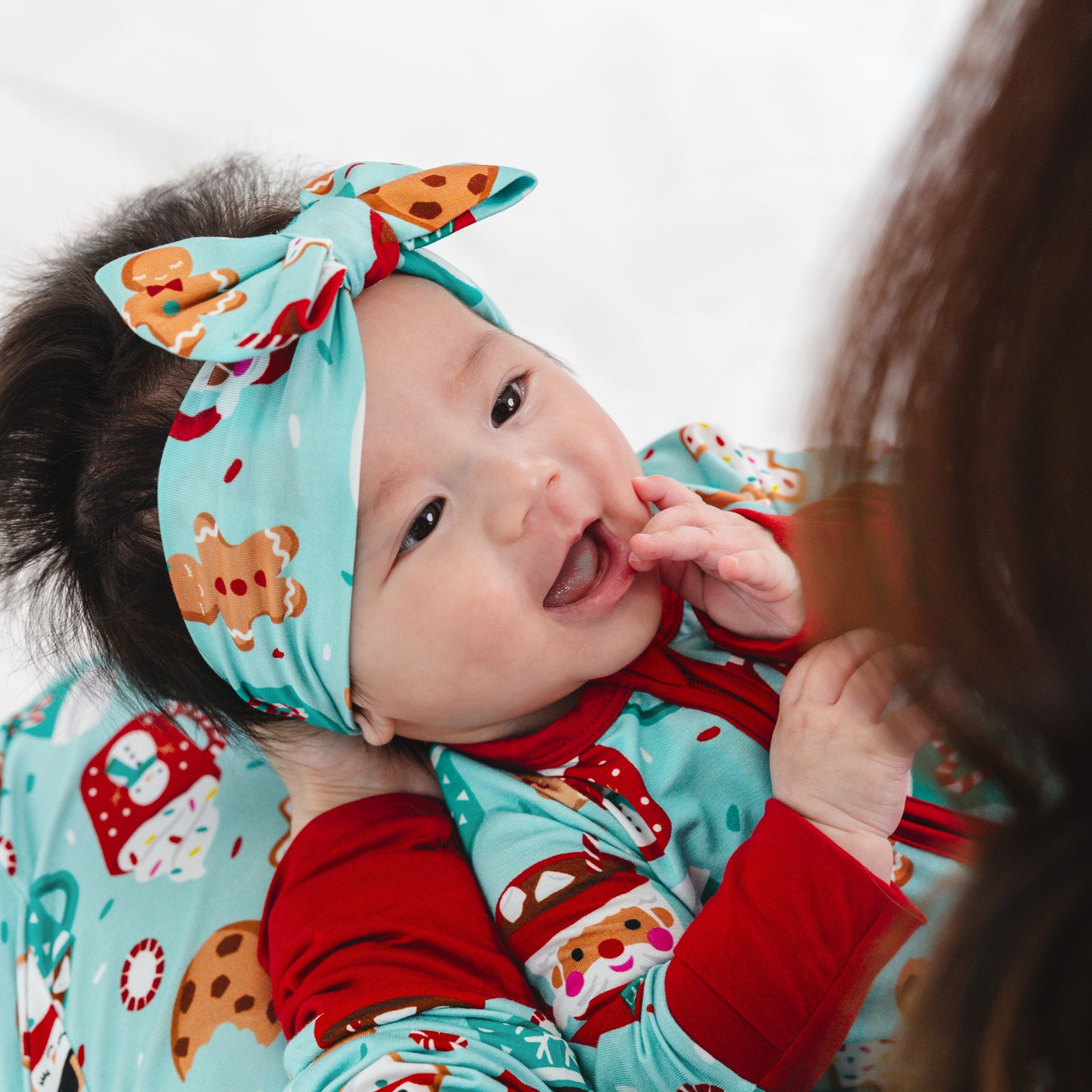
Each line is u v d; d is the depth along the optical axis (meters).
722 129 2.04
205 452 0.90
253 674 0.99
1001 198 0.30
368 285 0.92
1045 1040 0.35
